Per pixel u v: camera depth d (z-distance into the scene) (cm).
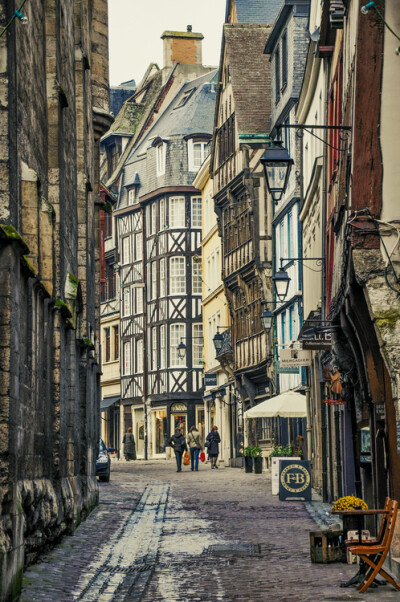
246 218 4559
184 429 6506
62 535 1722
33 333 1480
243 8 5006
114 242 7219
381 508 1471
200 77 7106
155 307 6694
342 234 1617
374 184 1364
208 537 1794
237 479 3538
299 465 2575
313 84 2944
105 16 2989
